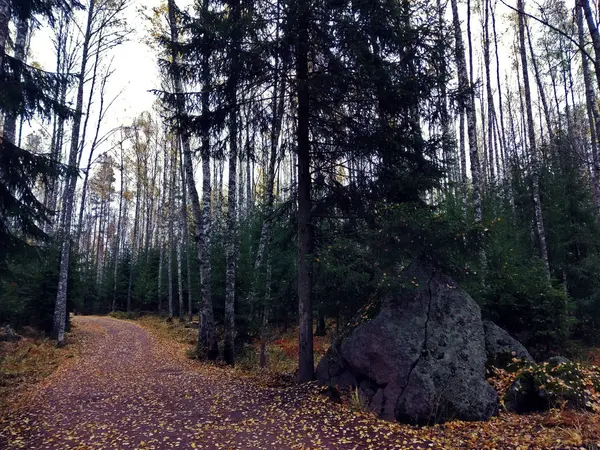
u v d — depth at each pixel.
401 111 8.27
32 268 18.17
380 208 8.13
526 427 5.73
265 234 14.35
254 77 8.48
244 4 8.34
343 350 7.93
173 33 13.02
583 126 26.69
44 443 5.95
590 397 6.18
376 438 5.68
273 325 20.70
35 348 14.99
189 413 7.45
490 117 22.94
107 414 7.53
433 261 8.13
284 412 7.03
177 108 8.55
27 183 9.34
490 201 15.47
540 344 10.81
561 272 16.50
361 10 7.56
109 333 23.20
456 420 6.29
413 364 6.92
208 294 14.57
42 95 9.44
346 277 7.57
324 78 7.89
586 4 6.92
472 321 7.67
